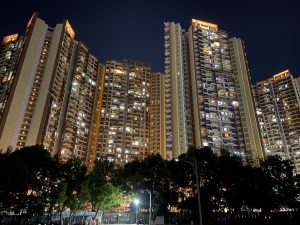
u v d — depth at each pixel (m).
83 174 62.22
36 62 140.50
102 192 62.78
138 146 165.12
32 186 51.53
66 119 143.75
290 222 45.56
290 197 54.88
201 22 163.12
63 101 146.50
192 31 156.12
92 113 164.00
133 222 88.50
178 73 145.00
